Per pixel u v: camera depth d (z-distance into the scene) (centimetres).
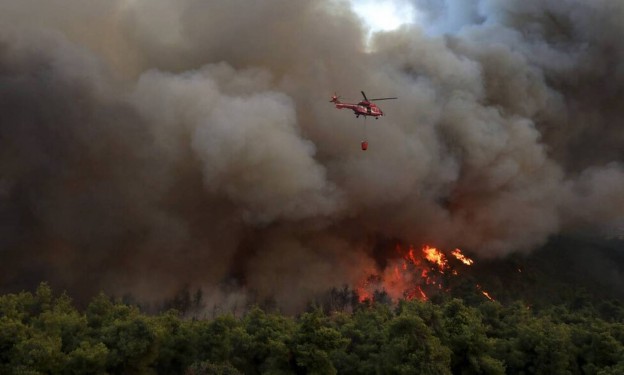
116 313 4153
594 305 7938
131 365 3400
